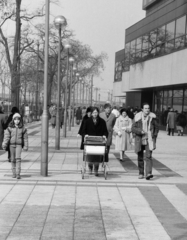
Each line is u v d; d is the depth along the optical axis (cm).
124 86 4769
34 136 2406
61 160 1364
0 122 1458
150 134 1022
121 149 1368
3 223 625
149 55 3759
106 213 698
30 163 1266
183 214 703
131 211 716
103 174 1099
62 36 4322
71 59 3284
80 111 4381
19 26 2191
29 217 660
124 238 567
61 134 2708
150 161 1030
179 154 1644
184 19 3038
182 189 920
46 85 1055
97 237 568
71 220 650
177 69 3045
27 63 4325
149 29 3825
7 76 3956
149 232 596
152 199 812
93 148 1003
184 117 2894
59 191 862
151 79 3612
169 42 3300
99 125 1042
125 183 973
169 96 3612
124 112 1381
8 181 956
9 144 999
